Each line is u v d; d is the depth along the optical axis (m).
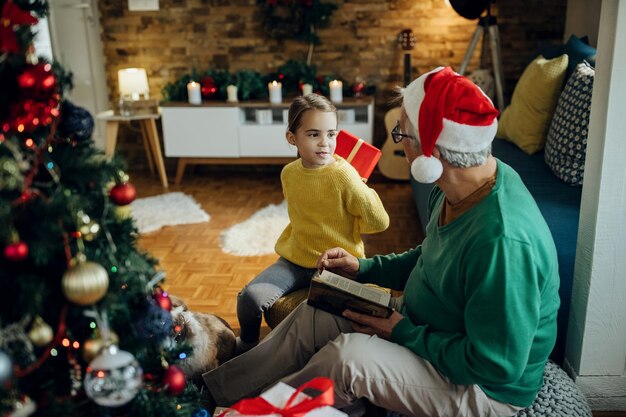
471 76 4.04
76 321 1.12
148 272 1.21
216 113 4.39
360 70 4.66
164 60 4.78
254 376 1.63
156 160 4.49
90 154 1.14
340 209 1.91
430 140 1.33
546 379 1.59
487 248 1.25
